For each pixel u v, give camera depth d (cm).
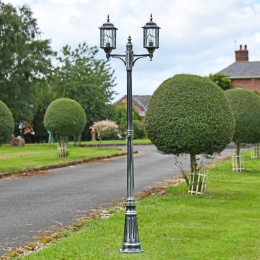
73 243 735
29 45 4650
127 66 735
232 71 6172
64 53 4788
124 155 2964
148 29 759
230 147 3809
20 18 4681
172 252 688
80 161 2380
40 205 1134
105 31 747
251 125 1788
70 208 1088
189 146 1203
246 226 855
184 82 1224
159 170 1991
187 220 912
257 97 1820
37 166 2055
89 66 4881
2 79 4334
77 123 2525
